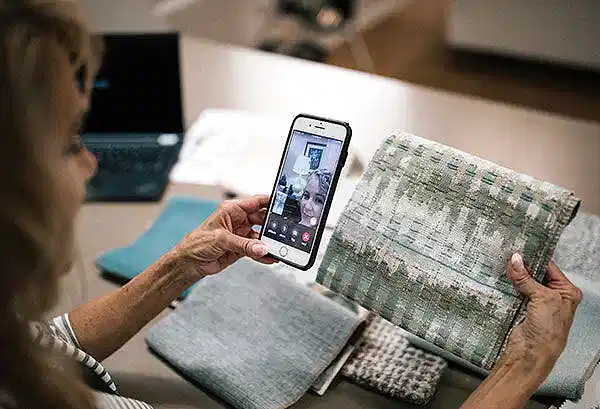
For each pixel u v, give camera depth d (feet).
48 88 1.42
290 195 2.44
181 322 2.60
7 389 1.53
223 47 4.94
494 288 2.14
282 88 4.41
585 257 2.79
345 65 9.82
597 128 3.87
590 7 8.61
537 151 3.68
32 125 1.37
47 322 2.28
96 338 2.45
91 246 3.13
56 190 1.44
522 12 9.11
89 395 1.71
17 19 1.38
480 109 4.09
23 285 1.44
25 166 1.36
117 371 2.48
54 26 1.44
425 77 9.55
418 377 2.37
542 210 2.13
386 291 2.29
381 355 2.48
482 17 9.46
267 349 2.46
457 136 3.83
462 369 2.47
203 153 3.70
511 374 2.04
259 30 10.34
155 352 2.55
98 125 3.79
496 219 2.17
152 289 2.49
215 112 4.03
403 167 2.35
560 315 2.04
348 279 2.36
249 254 2.41
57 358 1.74
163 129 3.82
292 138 2.48
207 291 2.70
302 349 2.45
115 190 3.47
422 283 2.24
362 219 2.35
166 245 3.02
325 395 2.38
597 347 2.39
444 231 2.23
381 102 4.21
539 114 4.02
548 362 2.02
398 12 11.51
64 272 1.60
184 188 3.51
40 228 1.41
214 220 2.59
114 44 3.53
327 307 2.59
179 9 10.37
